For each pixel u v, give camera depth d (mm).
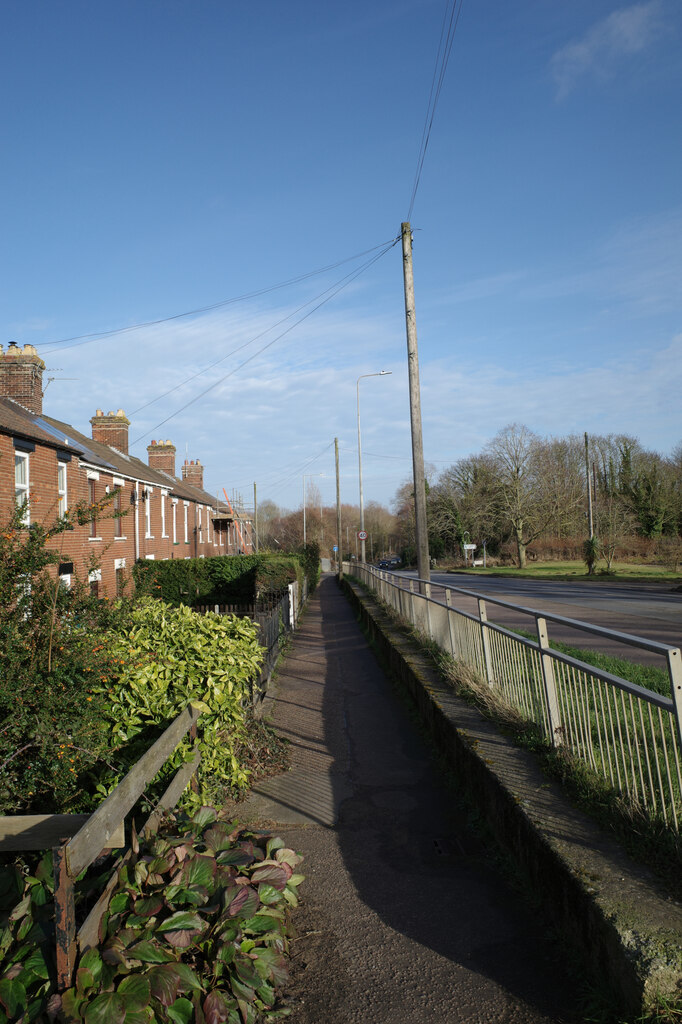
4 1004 2279
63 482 17500
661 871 3025
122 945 2502
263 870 3314
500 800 4273
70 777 3949
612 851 3281
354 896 3949
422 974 3104
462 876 4102
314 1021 2826
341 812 5375
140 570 6664
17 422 14422
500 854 4227
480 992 2920
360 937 3479
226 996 2598
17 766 3855
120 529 22969
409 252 13734
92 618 4629
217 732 5402
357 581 35312
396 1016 2820
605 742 3941
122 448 32125
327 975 3152
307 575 31266
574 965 2969
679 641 12125
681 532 49219
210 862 2994
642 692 3398
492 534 60781
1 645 3869
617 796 3711
